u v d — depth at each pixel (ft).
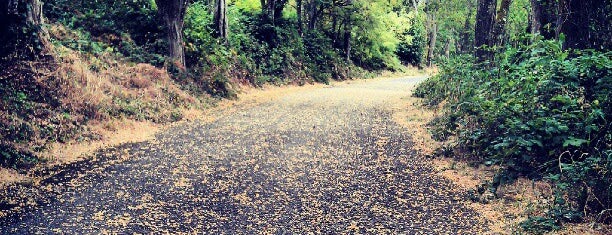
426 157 29.78
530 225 18.43
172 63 51.01
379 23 111.75
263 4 82.17
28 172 25.57
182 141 33.78
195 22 62.59
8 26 35.81
